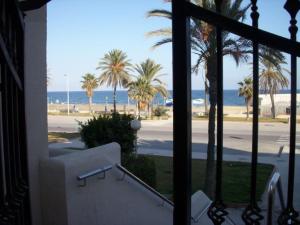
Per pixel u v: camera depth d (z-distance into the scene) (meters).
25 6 2.29
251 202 1.99
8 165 1.94
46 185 4.19
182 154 1.94
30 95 4.05
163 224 5.99
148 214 5.78
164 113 45.84
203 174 14.21
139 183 5.60
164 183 12.54
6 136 1.94
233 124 36.22
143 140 24.81
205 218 5.80
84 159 4.48
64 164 4.14
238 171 14.76
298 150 19.41
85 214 4.49
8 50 1.85
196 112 48.28
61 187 4.13
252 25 1.82
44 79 4.30
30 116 4.06
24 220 2.23
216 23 1.89
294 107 1.84
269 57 7.95
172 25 1.92
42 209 4.22
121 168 5.17
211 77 8.91
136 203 5.54
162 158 17.88
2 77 1.86
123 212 5.27
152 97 46.38
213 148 10.13
